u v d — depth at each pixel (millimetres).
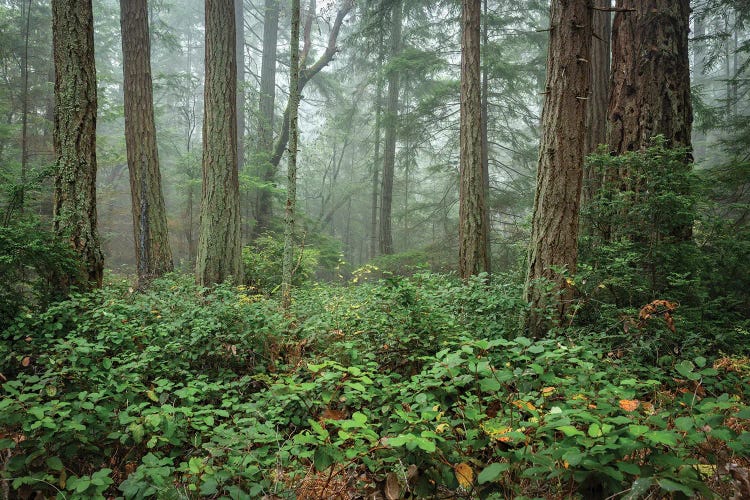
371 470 2369
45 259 5133
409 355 4242
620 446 1770
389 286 5230
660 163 5453
